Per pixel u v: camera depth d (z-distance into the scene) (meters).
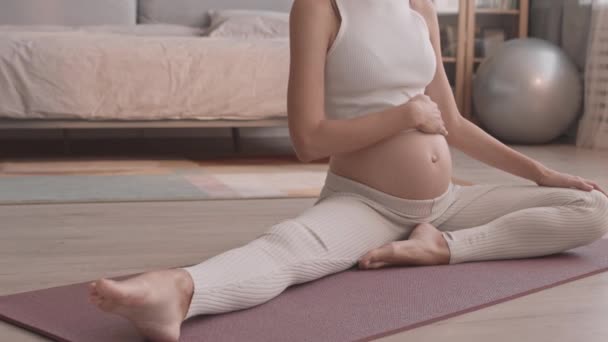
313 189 3.13
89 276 1.81
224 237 2.26
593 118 4.72
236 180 3.34
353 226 1.75
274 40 4.13
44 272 1.84
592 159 4.18
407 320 1.45
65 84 3.80
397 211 1.83
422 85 1.88
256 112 3.97
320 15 1.75
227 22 4.81
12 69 3.76
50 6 5.05
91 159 4.02
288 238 1.61
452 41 5.53
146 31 4.82
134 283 1.24
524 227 1.86
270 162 3.98
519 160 1.99
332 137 1.71
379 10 1.81
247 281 1.48
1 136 4.84
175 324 1.31
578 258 1.93
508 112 4.77
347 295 1.60
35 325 1.43
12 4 5.00
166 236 2.26
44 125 3.84
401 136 1.81
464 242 1.84
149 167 3.73
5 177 3.35
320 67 1.75
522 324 1.46
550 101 4.70
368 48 1.78
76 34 4.10
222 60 3.94
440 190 1.87
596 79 4.69
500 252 1.87
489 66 4.93
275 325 1.41
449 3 5.50
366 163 1.81
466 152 2.03
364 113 1.82
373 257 1.76
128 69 3.86
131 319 1.26
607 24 4.63
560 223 1.86
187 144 4.75
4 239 2.20
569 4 5.20
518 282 1.71
